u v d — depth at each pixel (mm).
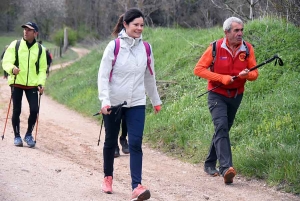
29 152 8648
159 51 17328
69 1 55000
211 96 7508
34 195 6008
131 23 6141
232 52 7320
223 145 7281
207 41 15406
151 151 9820
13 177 6652
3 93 20672
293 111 8961
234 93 7457
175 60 15062
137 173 6098
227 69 7320
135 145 6137
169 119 10859
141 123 6203
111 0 38281
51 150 9383
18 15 56750
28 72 9117
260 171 7562
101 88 6094
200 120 10133
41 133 11367
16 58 9078
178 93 12391
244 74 7125
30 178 6711
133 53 6180
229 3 20109
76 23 53906
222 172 7230
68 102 17531
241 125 9203
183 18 28219
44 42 53969
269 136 8320
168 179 7629
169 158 9250
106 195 6332
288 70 10617
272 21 13219
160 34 20156
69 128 12484
